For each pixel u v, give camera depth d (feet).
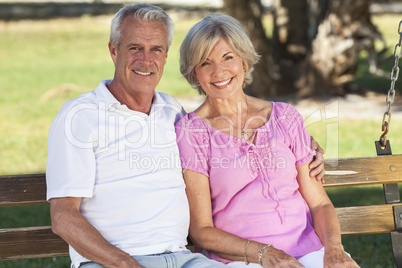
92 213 10.24
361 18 37.29
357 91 40.73
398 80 44.68
